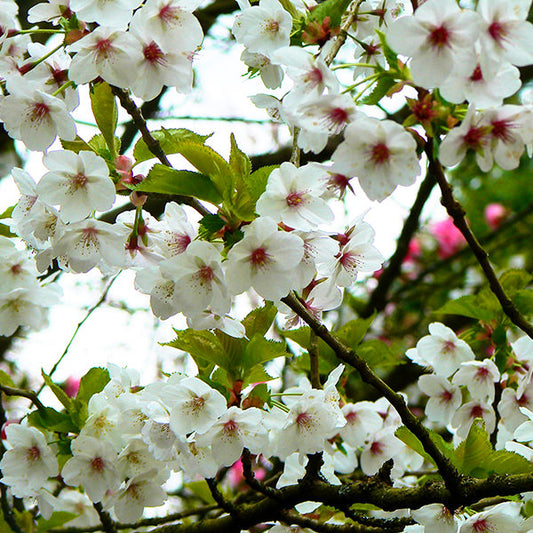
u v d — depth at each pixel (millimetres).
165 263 1143
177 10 1154
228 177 1141
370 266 1206
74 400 1237
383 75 1120
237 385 1200
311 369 1241
